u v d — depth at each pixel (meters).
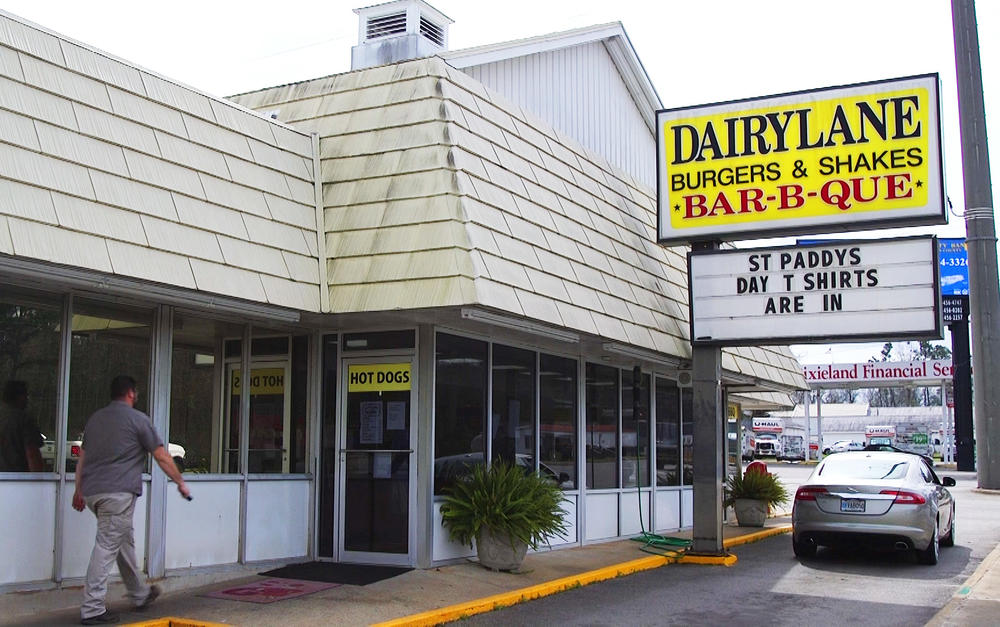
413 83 12.06
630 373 16.52
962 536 18.45
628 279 14.52
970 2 27.62
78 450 9.29
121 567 8.63
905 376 61.12
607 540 15.24
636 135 19.98
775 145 13.12
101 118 9.24
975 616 9.87
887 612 10.30
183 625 8.41
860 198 12.62
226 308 9.92
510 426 12.91
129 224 8.94
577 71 17.70
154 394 9.96
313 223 11.27
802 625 9.54
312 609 9.03
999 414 29.81
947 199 12.27
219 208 10.07
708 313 13.38
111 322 9.72
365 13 16.02
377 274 10.65
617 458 15.83
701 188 13.45
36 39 9.01
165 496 9.96
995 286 29.05
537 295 11.32
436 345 11.52
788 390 21.86
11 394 8.73
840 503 13.96
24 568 8.66
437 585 10.36
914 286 12.38
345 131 12.11
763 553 15.34
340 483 11.62
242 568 10.79
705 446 13.72
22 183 8.12
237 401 11.91
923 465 15.36
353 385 11.73
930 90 12.45
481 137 12.09
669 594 11.16
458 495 11.52
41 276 8.30
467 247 10.43
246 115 11.23
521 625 9.15
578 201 14.16
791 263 12.98
